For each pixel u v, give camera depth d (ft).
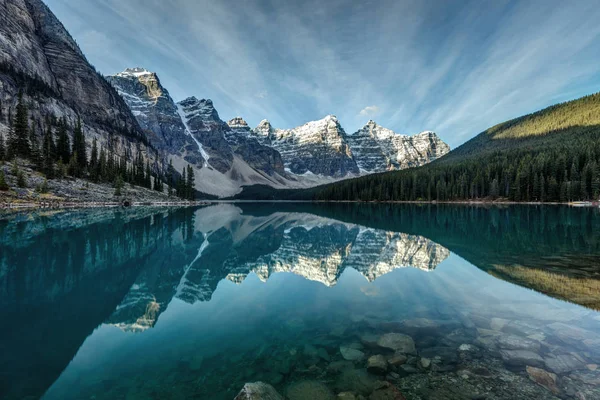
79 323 37.96
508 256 74.18
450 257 75.92
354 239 120.16
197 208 365.81
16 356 29.71
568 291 46.88
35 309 42.47
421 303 43.83
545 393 22.98
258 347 31.58
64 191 237.86
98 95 546.26
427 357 28.71
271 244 111.34
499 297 45.24
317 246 106.01
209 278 61.93
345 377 25.88
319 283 57.06
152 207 297.94
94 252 81.92
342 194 573.74
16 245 83.92
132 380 25.66
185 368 27.58
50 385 24.82
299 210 359.87
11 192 193.47
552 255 74.18
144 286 55.01
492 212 232.53
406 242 105.40
